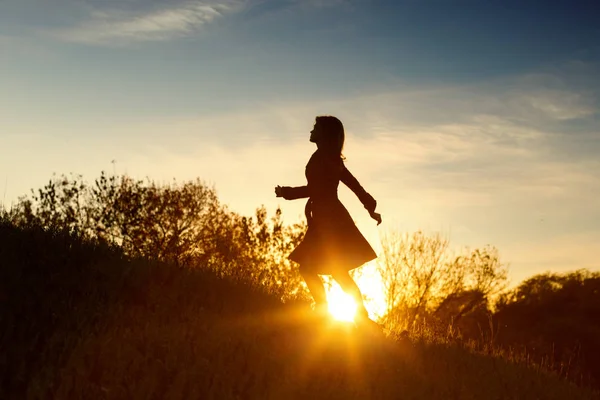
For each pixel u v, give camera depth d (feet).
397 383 21.18
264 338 22.29
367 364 22.38
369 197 27.14
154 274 25.71
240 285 28.09
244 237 64.03
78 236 27.68
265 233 64.03
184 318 22.38
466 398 22.09
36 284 22.40
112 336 19.33
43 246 25.53
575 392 30.55
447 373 24.73
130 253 28.60
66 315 20.39
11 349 17.83
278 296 29.12
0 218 27.68
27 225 27.58
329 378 20.30
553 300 137.18
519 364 31.53
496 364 29.25
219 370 18.47
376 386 20.54
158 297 23.32
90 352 17.78
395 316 33.37
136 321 21.24
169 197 68.90
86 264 25.21
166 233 67.72
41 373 16.79
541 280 142.82
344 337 24.81
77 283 23.08
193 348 19.63
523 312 136.05
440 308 96.37
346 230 26.71
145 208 68.03
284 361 20.61
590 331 118.93
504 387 25.76
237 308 24.93
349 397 18.95
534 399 26.05
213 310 24.02
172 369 17.98
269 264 55.36
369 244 27.04
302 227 64.49
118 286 23.76
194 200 68.95
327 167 26.73
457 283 96.58
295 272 48.01
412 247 94.99
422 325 32.35
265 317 24.34
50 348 17.97
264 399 17.53
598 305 129.39
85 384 16.44
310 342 23.08
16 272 22.63
